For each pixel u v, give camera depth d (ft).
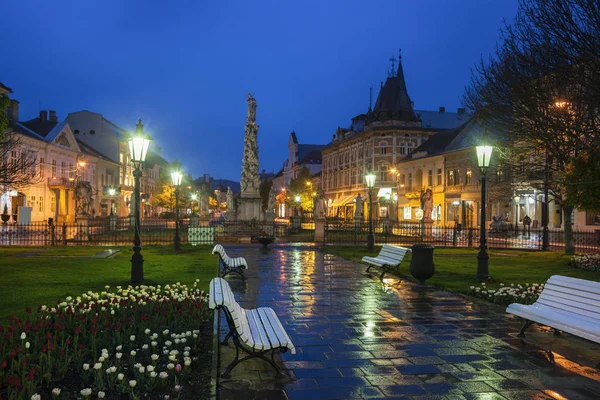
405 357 20.24
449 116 218.38
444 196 161.17
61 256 57.93
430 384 17.29
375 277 43.39
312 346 21.74
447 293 35.29
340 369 18.74
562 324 20.22
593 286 20.67
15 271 43.37
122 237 94.53
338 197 243.40
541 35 45.21
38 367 16.48
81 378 16.81
